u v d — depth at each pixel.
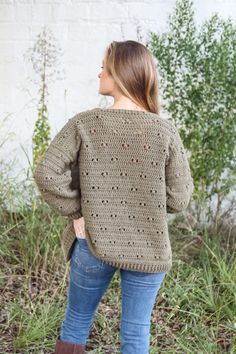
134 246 2.04
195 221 4.14
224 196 4.14
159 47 3.98
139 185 2.00
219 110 4.00
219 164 4.05
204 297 3.19
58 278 3.44
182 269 3.59
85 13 4.30
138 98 2.06
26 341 2.76
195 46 3.95
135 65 2.04
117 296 3.29
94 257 2.09
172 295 3.24
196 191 4.12
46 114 4.52
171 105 4.07
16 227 3.90
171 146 1.99
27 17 4.38
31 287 3.35
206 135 4.05
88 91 4.44
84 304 2.23
